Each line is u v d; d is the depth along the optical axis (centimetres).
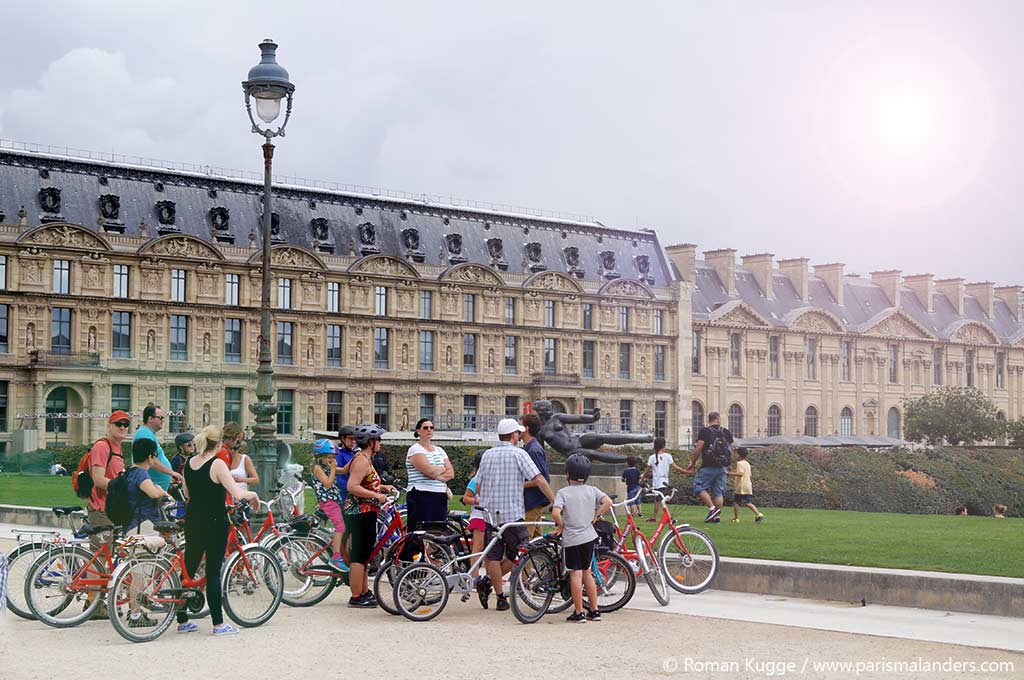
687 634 2364
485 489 2698
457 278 13600
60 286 11162
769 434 16738
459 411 13638
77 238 11194
